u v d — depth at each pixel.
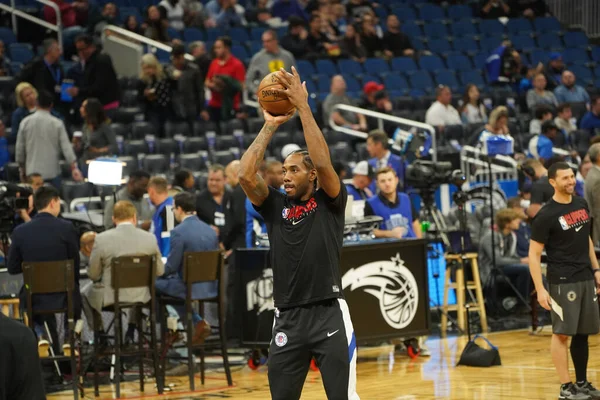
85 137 15.08
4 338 3.93
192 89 18.03
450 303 14.84
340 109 18.55
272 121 6.20
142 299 10.54
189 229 11.12
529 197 15.05
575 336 9.18
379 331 11.51
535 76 21.39
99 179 11.06
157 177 12.12
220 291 10.77
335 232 6.29
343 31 23.38
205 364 12.12
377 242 11.54
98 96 17.62
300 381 6.28
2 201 10.93
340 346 6.14
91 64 17.61
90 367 11.72
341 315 6.20
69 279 10.19
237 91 18.52
